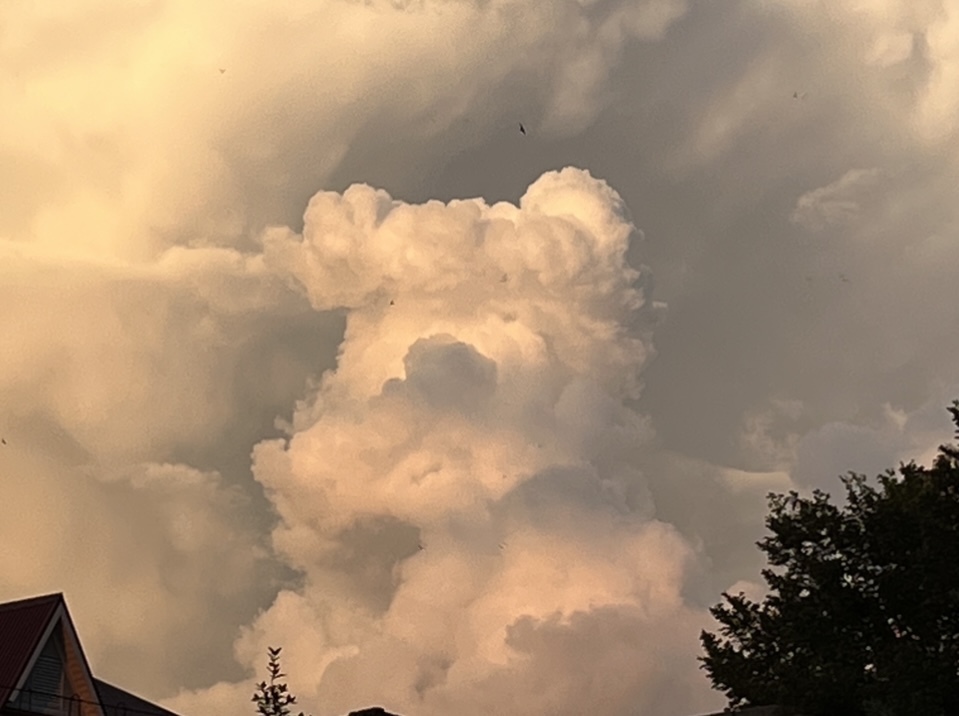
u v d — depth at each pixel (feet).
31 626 138.72
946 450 149.79
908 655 134.82
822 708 138.51
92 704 141.90
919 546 143.43
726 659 151.02
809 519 149.89
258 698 149.79
